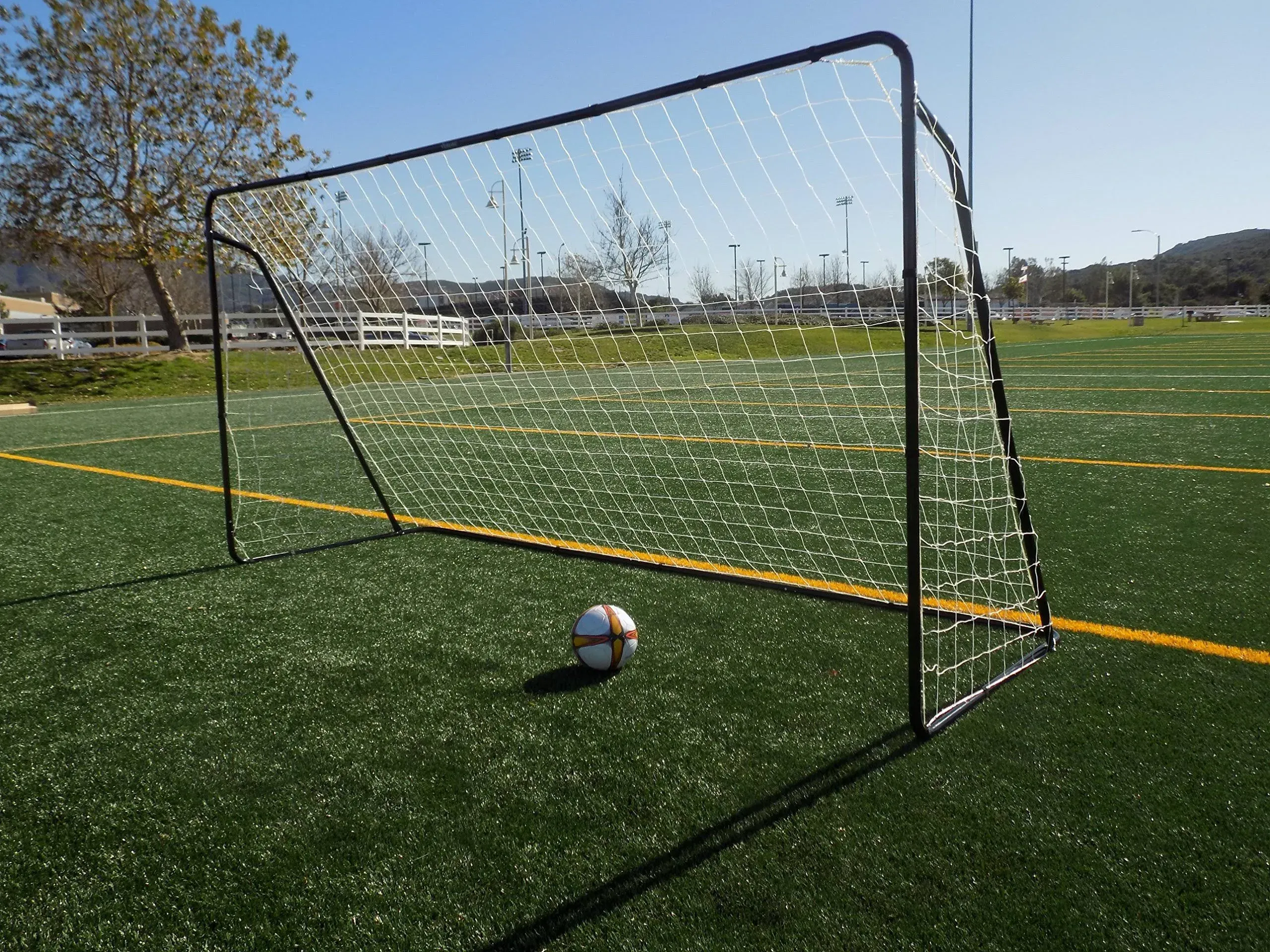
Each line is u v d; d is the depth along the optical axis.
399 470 7.55
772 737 2.40
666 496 6.04
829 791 2.11
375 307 6.28
